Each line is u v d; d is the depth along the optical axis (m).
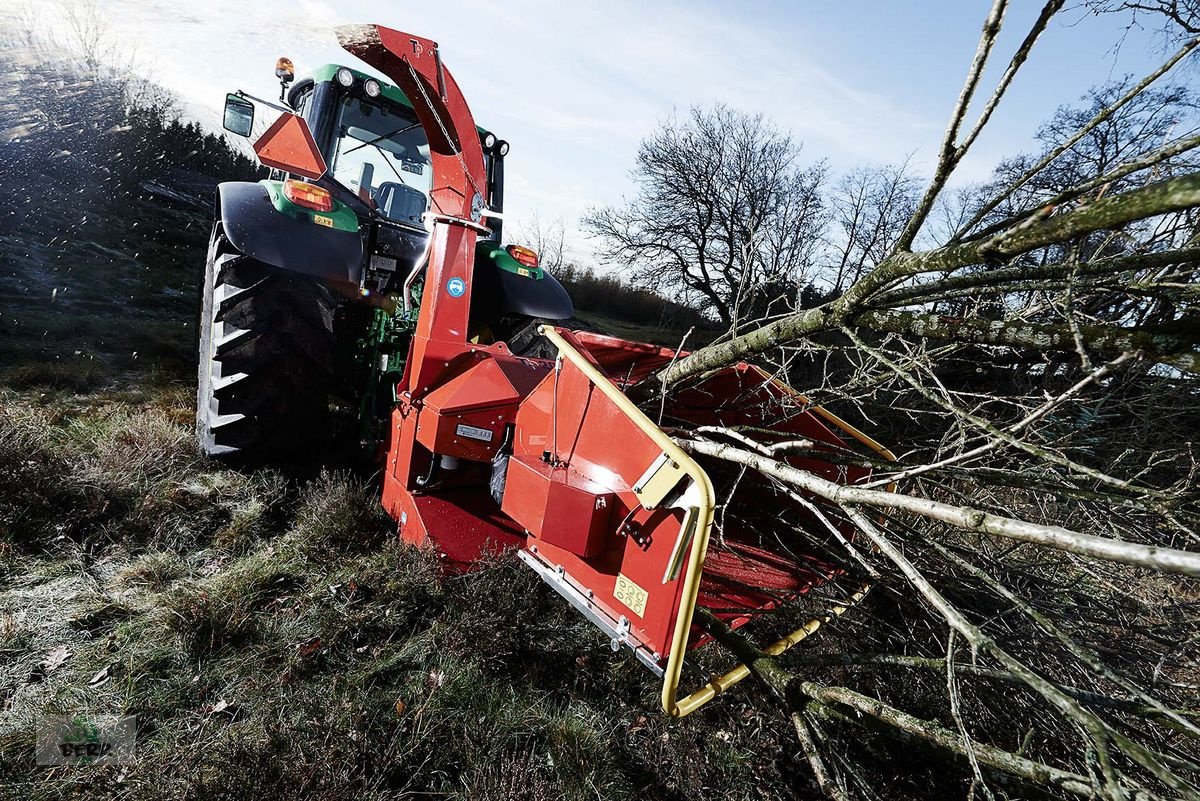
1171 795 1.66
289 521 2.87
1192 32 1.76
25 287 6.06
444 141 2.79
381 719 1.83
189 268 8.60
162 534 2.62
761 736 1.97
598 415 1.89
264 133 2.87
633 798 1.71
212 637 2.03
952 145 1.17
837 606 2.21
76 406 3.85
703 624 1.93
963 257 1.15
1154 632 2.09
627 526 1.76
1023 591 2.13
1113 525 2.21
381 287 3.28
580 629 2.30
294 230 2.90
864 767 1.89
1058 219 0.95
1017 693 1.91
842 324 1.58
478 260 3.71
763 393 2.66
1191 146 0.93
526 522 1.93
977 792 1.79
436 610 2.32
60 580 2.29
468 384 2.40
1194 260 1.02
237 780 1.54
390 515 2.79
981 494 2.58
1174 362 1.14
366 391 3.44
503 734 1.84
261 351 2.90
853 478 2.47
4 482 2.51
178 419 3.81
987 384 3.10
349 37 2.52
